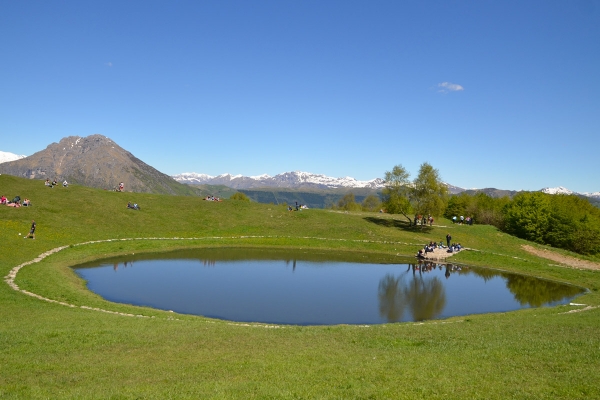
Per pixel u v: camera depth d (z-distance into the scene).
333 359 17.62
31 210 65.94
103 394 13.23
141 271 48.50
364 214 102.06
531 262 63.69
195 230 74.94
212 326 25.33
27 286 34.44
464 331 23.75
